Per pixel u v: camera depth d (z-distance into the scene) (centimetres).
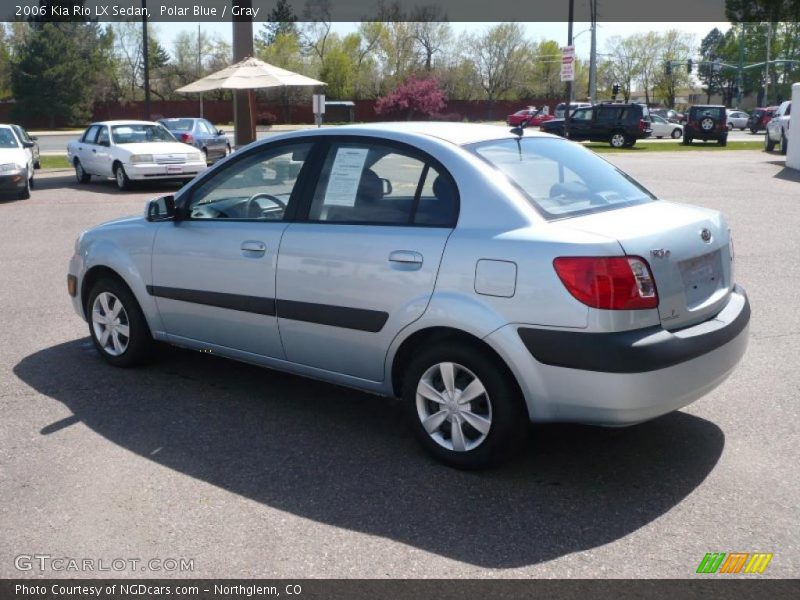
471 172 415
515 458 435
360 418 496
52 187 1978
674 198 1485
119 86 7794
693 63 7719
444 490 399
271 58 7519
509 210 400
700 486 400
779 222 1195
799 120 2062
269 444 457
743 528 359
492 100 7888
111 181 2144
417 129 458
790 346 619
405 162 439
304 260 461
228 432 474
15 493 398
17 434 471
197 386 554
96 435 470
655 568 329
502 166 425
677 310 391
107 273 584
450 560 336
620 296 367
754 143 3738
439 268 407
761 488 396
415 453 443
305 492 398
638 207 436
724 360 408
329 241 452
